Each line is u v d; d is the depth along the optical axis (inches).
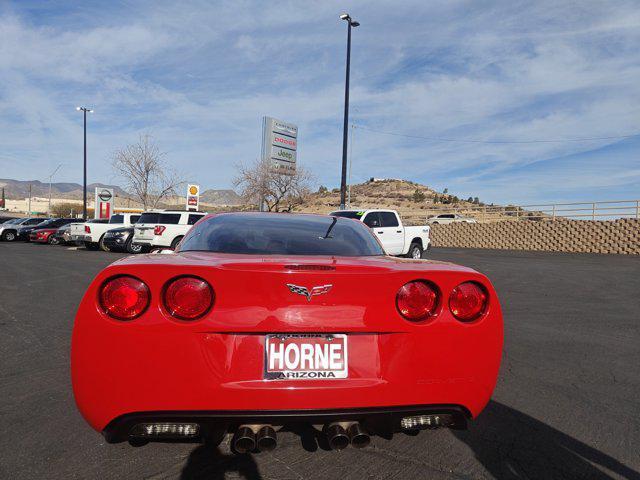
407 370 85.5
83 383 80.7
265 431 81.7
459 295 89.1
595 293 355.3
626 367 171.3
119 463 98.9
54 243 1069.1
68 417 122.3
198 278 82.7
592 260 693.9
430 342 86.7
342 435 83.3
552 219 992.9
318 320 82.9
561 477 95.9
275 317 82.1
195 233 125.6
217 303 81.6
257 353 82.4
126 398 79.7
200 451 104.3
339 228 132.5
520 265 597.0
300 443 109.0
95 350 80.2
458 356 87.7
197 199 1222.9
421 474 96.1
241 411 80.7
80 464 98.3
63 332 215.6
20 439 109.6
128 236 766.5
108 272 82.1
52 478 93.0
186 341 80.3
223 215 138.4
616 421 123.8
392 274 86.3
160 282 81.6
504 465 100.3
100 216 1448.1
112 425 81.8
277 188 1557.6
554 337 216.2
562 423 122.3
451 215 1593.3
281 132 1539.1
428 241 643.5
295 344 83.6
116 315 81.0
